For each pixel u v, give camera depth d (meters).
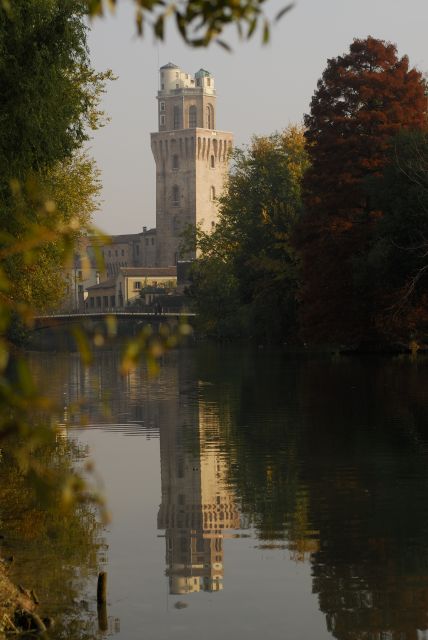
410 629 16.38
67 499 4.54
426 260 77.44
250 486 29.92
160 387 69.62
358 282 82.06
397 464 33.22
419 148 77.44
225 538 23.08
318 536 23.12
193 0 4.74
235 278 136.75
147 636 15.70
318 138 92.19
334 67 92.12
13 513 24.47
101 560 20.42
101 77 62.62
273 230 115.00
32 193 5.29
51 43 31.95
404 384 62.06
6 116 30.28
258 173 120.31
